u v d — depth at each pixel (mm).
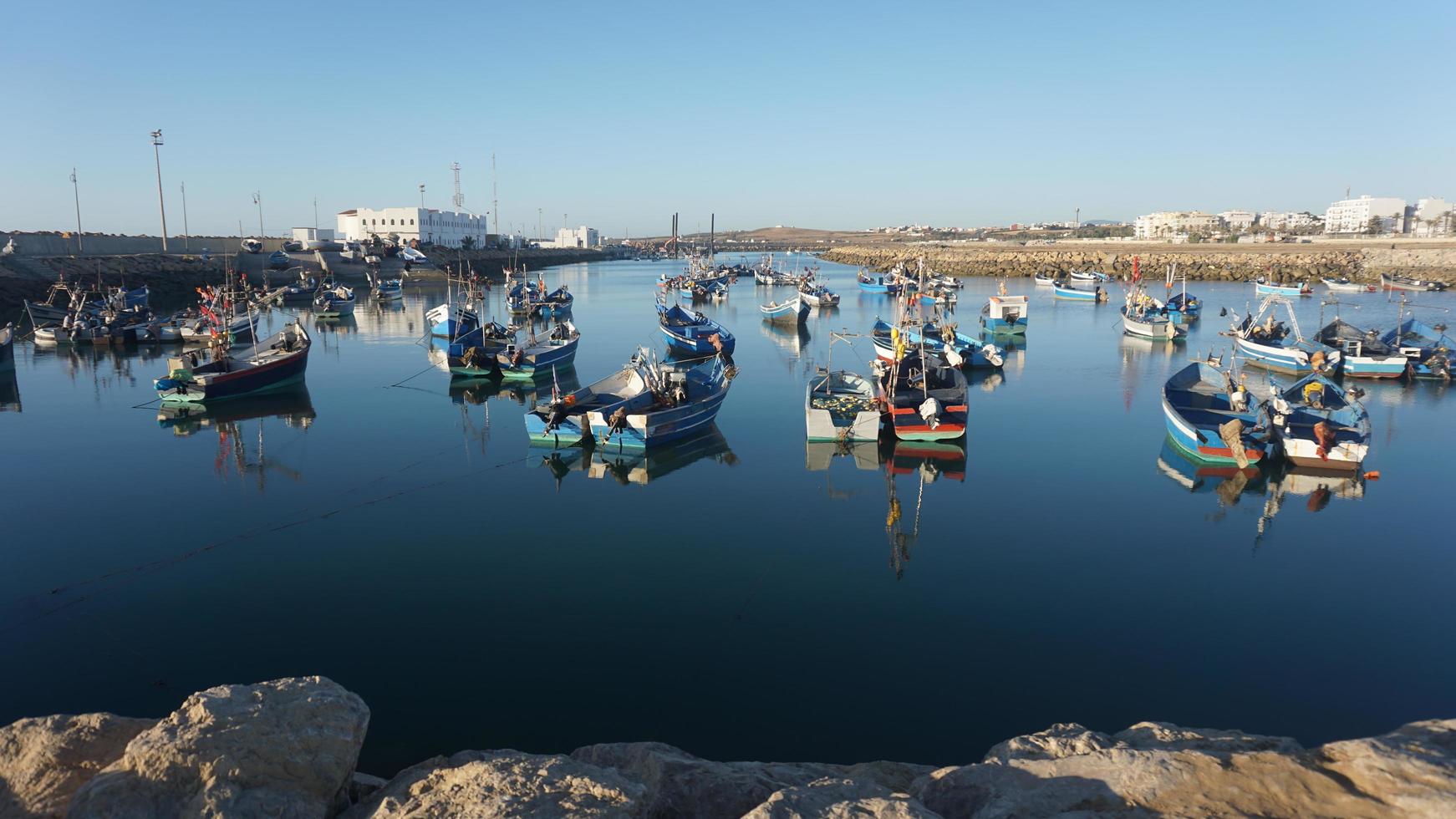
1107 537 17734
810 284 84000
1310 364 36375
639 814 6602
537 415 25406
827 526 18609
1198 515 19047
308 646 13352
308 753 6852
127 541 17781
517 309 65875
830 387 29938
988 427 27594
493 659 12961
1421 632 13562
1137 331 49562
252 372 32906
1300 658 12773
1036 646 13211
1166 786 6500
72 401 32969
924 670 12500
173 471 23031
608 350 47969
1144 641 13312
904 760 10398
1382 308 62844
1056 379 36312
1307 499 20094
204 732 6691
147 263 79688
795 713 11438
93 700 11828
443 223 159375
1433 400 31266
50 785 6766
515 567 16438
